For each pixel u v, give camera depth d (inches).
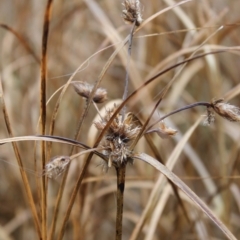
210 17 36.3
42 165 21.3
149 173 36.2
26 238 39.0
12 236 42.1
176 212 34.2
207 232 30.7
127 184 34.4
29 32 48.5
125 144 19.8
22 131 41.9
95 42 46.6
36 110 41.0
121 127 19.7
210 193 34.1
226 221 32.3
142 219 25.3
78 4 42.8
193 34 35.6
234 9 45.5
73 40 45.9
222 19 41.9
